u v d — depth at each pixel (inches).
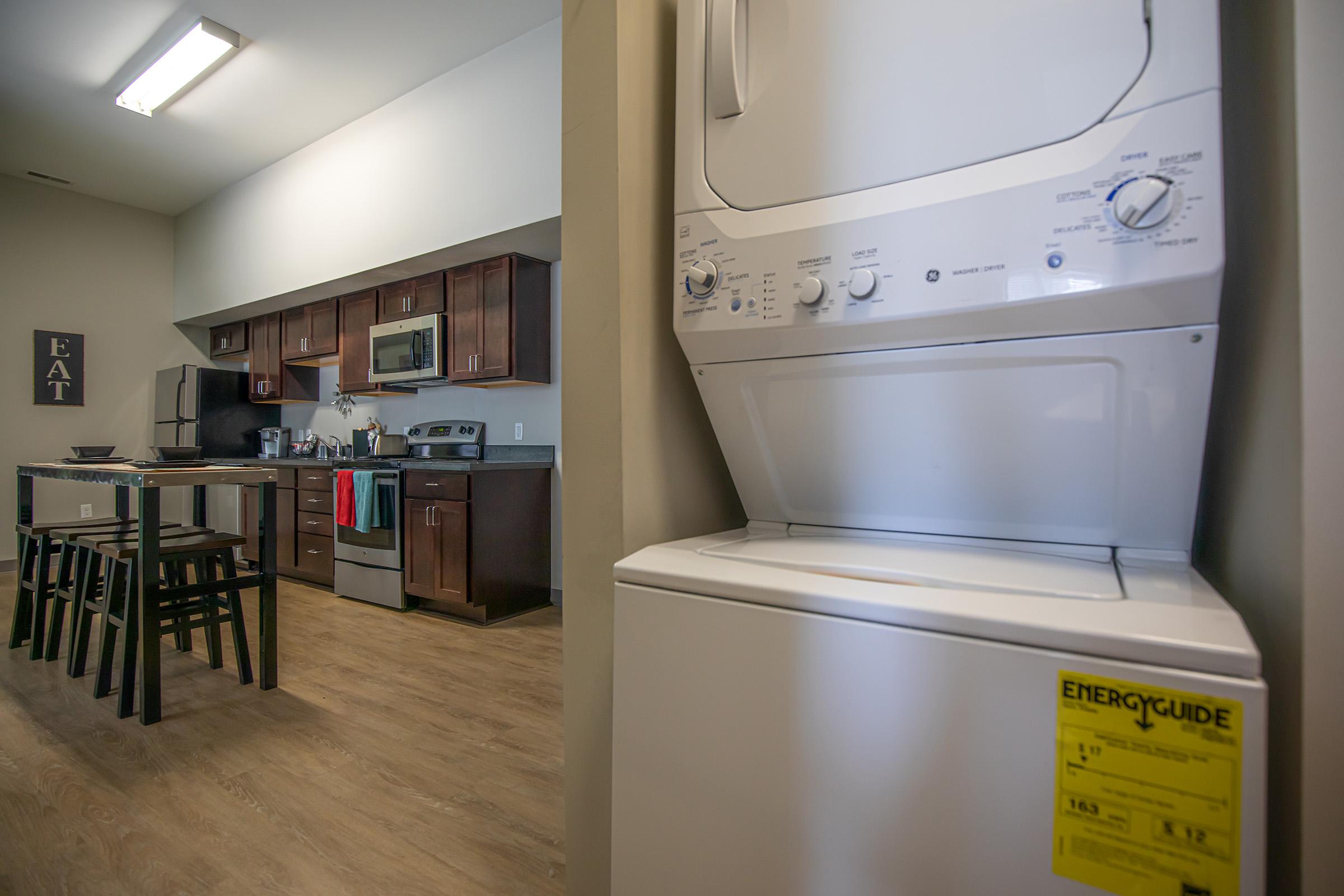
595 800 33.8
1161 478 25.0
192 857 51.2
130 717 78.5
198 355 211.2
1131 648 17.5
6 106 136.5
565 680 35.0
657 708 25.8
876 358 27.8
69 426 182.9
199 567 98.3
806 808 22.2
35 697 84.4
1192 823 16.7
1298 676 19.0
